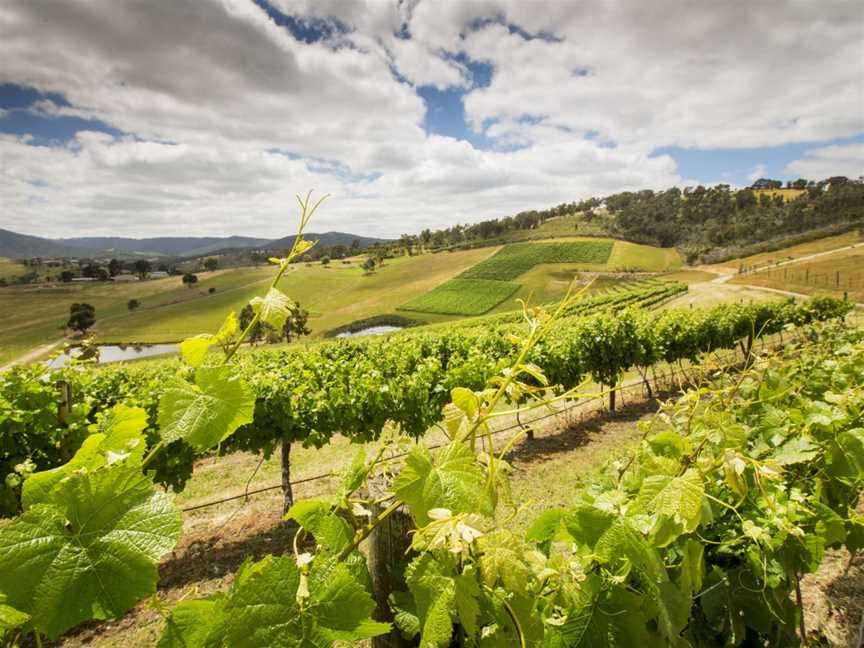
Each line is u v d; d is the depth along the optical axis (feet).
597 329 33.68
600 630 3.70
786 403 8.46
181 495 23.57
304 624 2.10
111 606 1.72
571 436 28.48
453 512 2.65
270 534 19.52
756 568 5.01
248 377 21.45
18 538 1.71
